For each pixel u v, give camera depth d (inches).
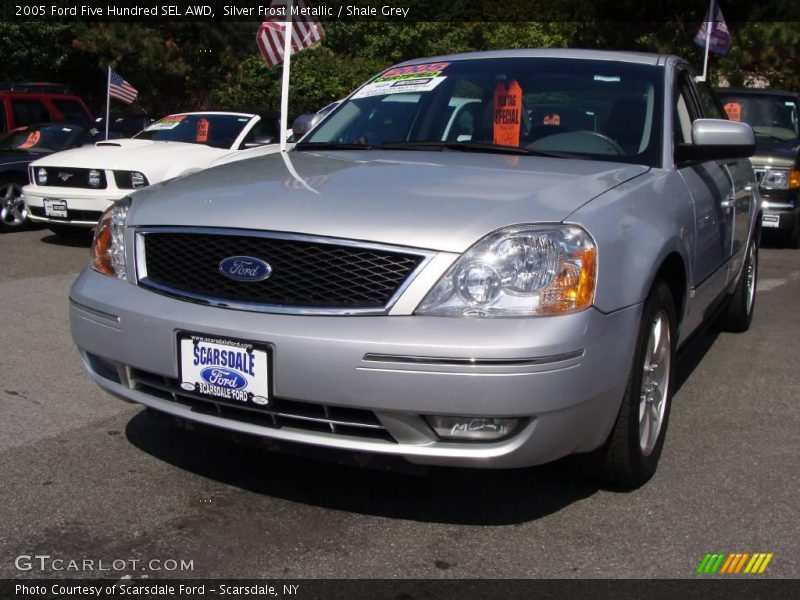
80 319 134.0
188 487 137.7
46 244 376.5
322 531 125.0
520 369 109.5
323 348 112.4
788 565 118.4
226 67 919.0
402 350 110.1
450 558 118.4
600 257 118.3
